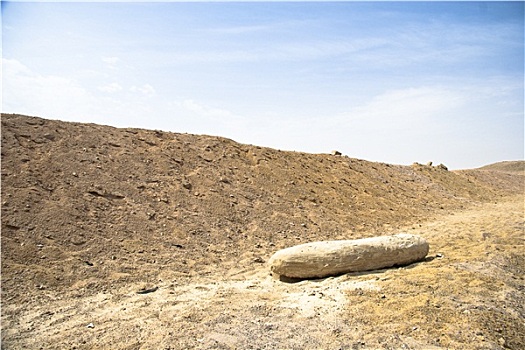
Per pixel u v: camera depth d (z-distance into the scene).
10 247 7.23
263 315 5.55
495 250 9.09
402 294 6.12
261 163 16.06
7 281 6.38
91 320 5.46
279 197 14.23
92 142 12.05
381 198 18.22
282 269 7.56
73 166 10.55
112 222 9.27
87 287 6.75
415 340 4.68
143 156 12.73
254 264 8.98
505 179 34.75
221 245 9.95
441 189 24.66
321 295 6.35
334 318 5.38
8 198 8.41
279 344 4.65
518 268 7.83
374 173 21.94
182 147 14.47
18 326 5.21
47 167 10.01
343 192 17.09
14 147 10.09
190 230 10.20
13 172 9.25
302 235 11.88
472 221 15.45
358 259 7.52
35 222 8.12
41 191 9.12
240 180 14.20
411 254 8.00
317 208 14.58
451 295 6.01
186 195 11.84
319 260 7.43
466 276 6.89
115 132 13.38
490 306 5.66
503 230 12.45
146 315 5.61
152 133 14.54
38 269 6.91
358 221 14.55
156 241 9.19
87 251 7.94
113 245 8.44
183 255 8.88
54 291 6.47
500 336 4.78
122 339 4.82
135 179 11.41
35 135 10.97
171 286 7.10
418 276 6.92
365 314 5.45
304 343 4.67
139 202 10.52
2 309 5.65
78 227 8.55
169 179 12.23
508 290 6.36
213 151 15.28
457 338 4.69
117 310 5.84
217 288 7.05
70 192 9.55
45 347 4.64
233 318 5.43
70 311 5.77
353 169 20.75
